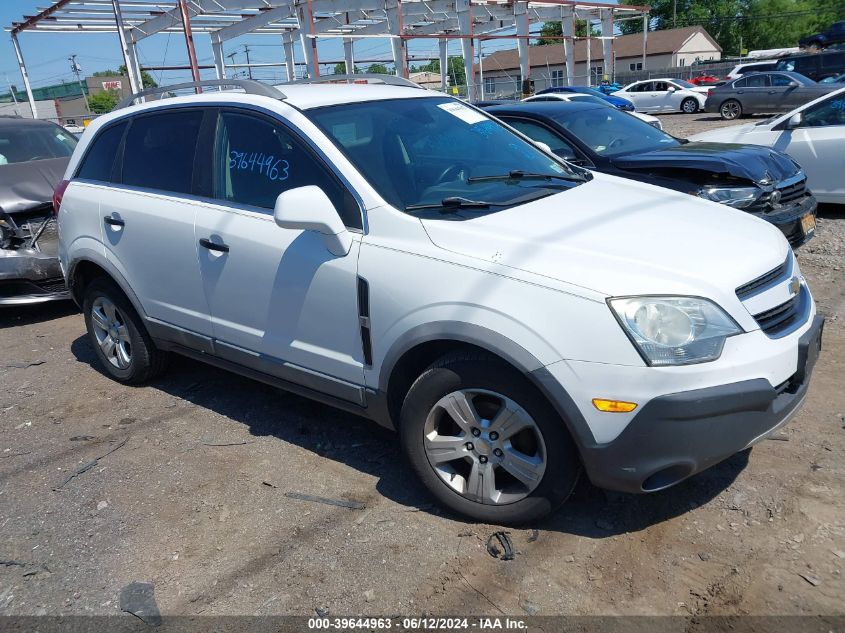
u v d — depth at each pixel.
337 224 3.10
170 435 4.04
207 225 3.73
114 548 3.06
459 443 2.97
